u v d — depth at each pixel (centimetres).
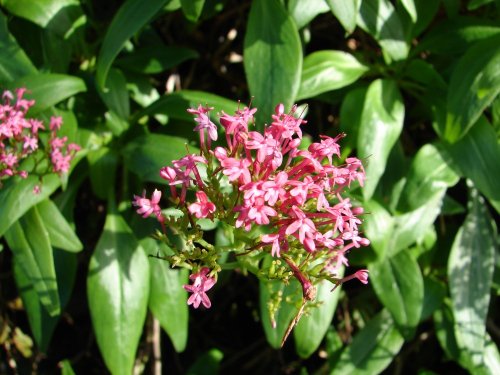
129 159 20
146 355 26
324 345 28
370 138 20
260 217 13
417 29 22
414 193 21
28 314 21
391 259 22
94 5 26
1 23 21
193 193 20
